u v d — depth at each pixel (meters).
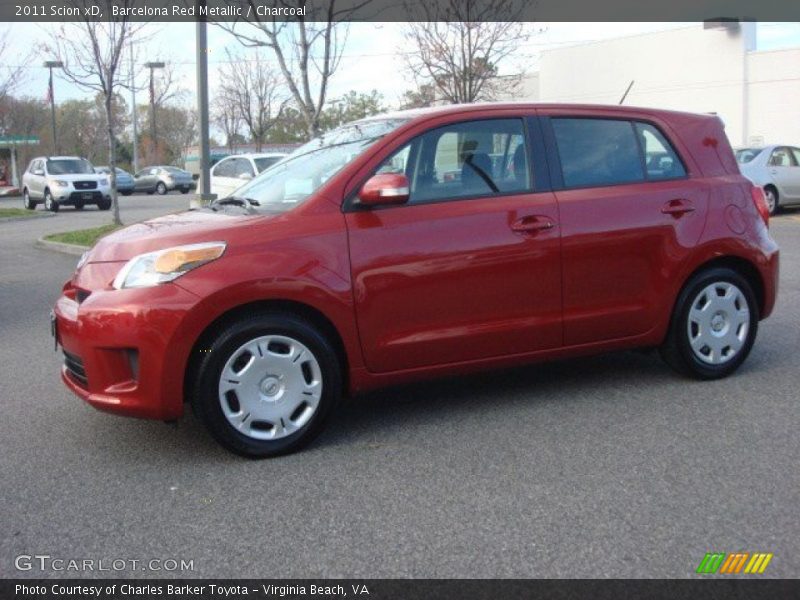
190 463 4.56
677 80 36.56
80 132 54.38
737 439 4.68
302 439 4.65
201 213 5.24
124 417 4.96
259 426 4.61
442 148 5.06
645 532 3.61
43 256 14.85
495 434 4.88
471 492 4.07
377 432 4.98
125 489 4.23
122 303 4.38
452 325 4.94
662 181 5.58
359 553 3.51
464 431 4.95
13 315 9.24
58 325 4.81
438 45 19.75
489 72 20.33
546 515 3.79
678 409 5.22
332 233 4.68
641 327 5.48
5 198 40.19
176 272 4.39
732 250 5.64
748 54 34.34
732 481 4.12
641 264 5.40
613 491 4.03
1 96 25.84
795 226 16.19
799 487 4.04
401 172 4.93
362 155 4.91
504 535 3.62
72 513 3.96
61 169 27.92
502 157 5.20
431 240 4.84
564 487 4.09
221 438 4.49
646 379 5.90
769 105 34.09
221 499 4.07
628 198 5.37
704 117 5.90
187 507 3.99
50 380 6.39
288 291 4.52
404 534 3.66
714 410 5.18
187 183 42.31
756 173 18.50
